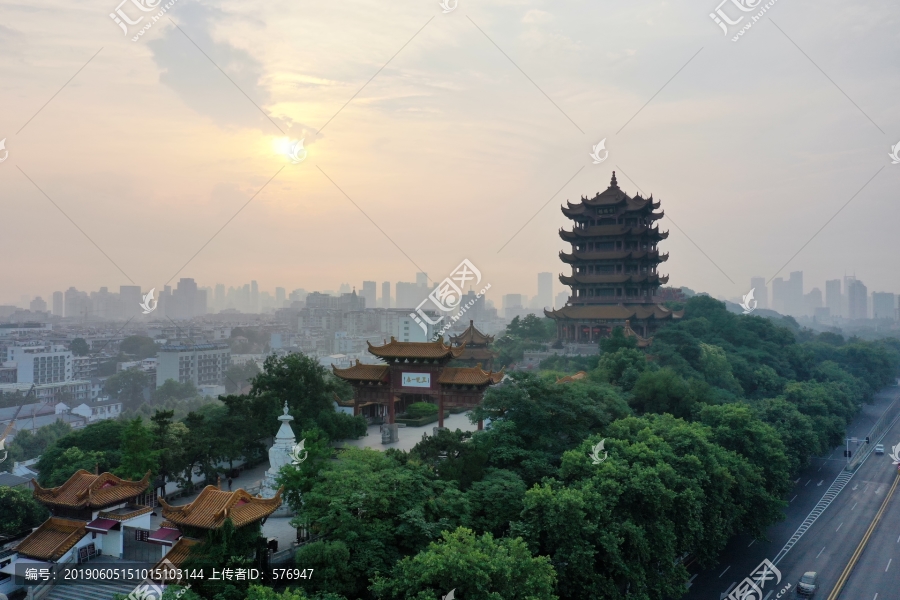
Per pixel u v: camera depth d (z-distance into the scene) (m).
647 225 171.25
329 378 108.62
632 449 68.81
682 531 66.00
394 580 46.75
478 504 60.03
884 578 77.44
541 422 77.12
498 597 44.03
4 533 64.06
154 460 69.38
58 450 77.94
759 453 87.56
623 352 117.44
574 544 55.00
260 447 87.19
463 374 90.69
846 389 159.50
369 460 62.09
